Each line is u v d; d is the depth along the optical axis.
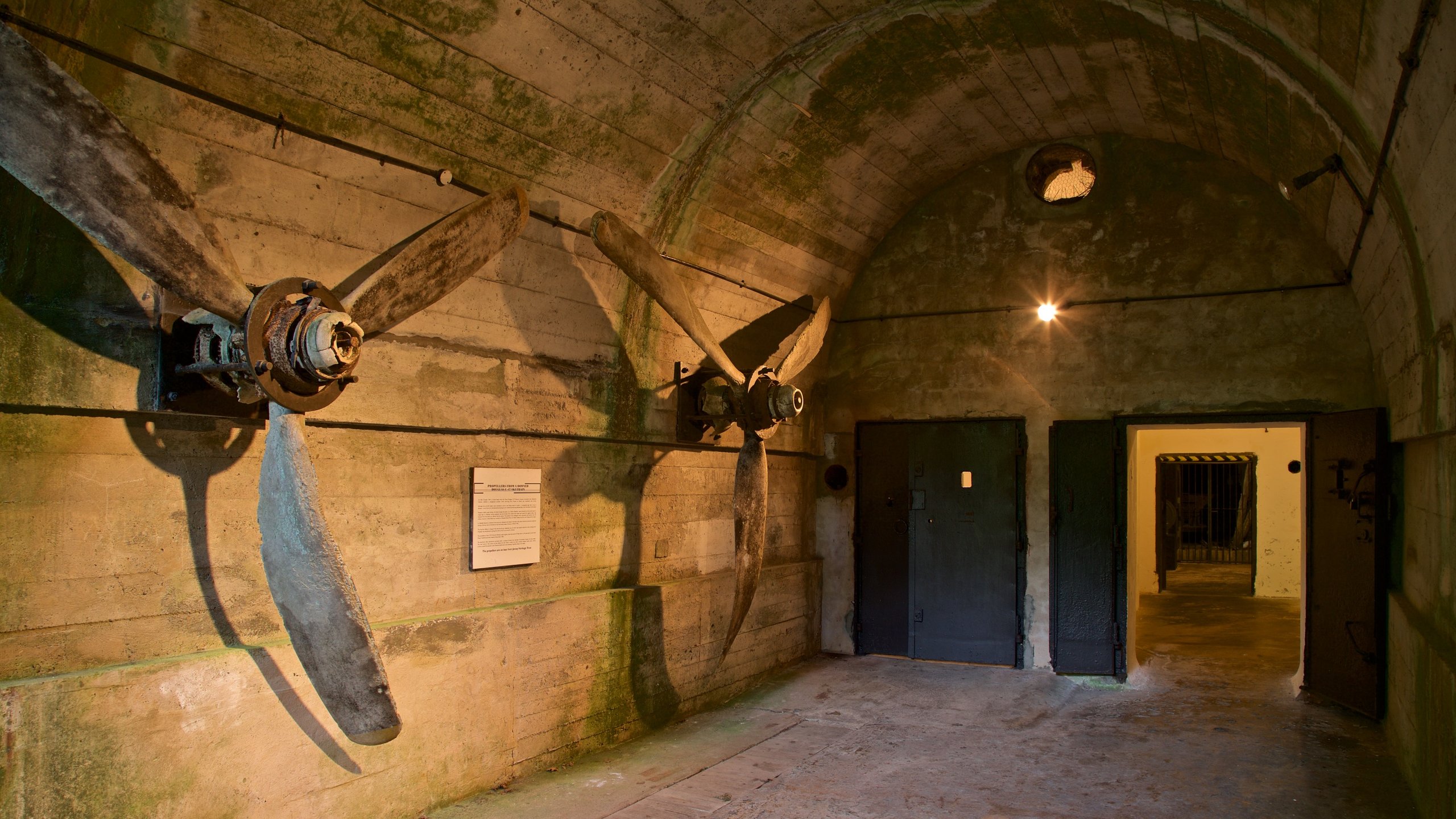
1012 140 7.43
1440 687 4.07
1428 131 3.30
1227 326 7.00
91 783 3.14
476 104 4.29
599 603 5.41
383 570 4.30
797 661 7.74
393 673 4.20
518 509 4.99
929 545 7.89
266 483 3.28
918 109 6.42
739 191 6.11
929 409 7.95
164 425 3.54
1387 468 5.88
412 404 4.42
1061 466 7.46
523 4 4.06
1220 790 4.86
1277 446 11.90
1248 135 5.84
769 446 7.45
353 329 3.26
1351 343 6.61
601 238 4.48
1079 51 5.66
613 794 4.71
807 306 7.76
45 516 3.20
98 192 2.79
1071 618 7.36
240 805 3.57
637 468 5.93
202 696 3.46
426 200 4.39
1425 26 2.84
